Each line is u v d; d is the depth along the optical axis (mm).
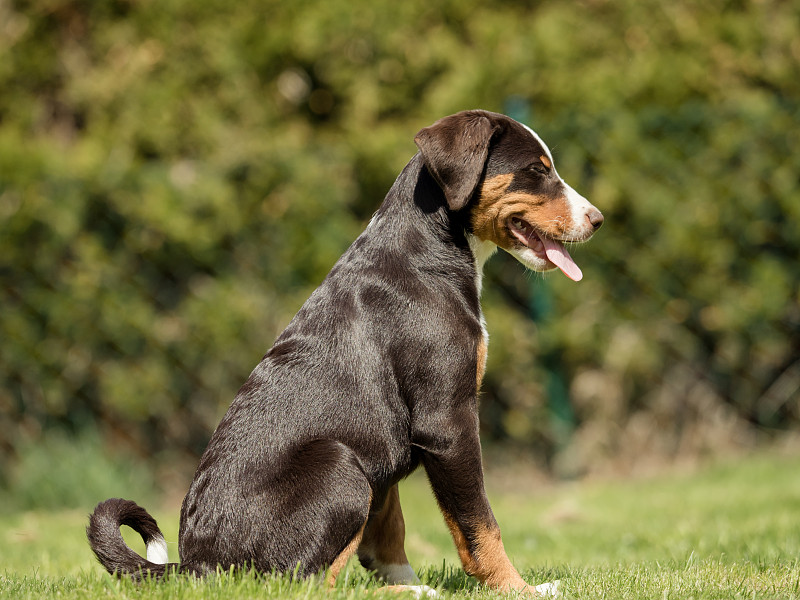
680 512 9758
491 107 11898
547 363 11875
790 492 10469
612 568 6410
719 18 12266
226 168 11438
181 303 11531
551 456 12359
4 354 11133
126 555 5277
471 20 12352
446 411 5656
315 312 5812
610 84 11930
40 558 7582
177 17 12031
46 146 11188
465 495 5668
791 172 11945
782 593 5418
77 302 11148
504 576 5727
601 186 11664
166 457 11820
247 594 4766
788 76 12227
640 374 12383
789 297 12117
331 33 12062
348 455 5328
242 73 12016
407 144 11477
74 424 11516
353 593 4996
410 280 5855
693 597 5316
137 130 11734
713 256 11906
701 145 11906
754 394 12570
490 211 6262
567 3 12516
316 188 11438
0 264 10969
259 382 5598
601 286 11906
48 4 12133
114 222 11219
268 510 5191
